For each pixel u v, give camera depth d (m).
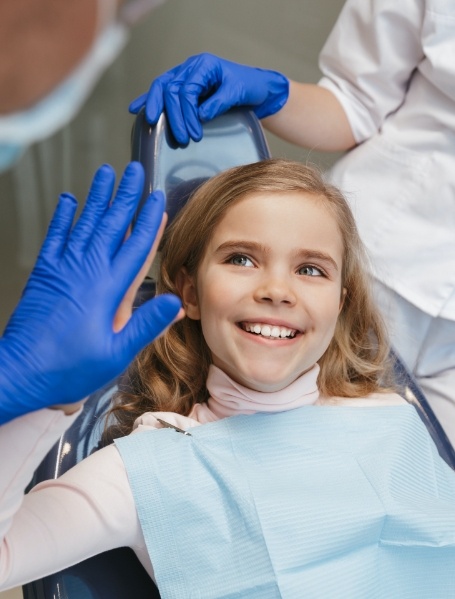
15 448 0.62
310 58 1.81
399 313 1.28
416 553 0.90
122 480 0.83
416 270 1.26
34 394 0.59
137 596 0.88
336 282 0.94
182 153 1.08
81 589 0.85
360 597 0.84
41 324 0.59
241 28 1.79
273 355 0.89
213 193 0.99
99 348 0.59
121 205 0.65
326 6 1.75
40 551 0.70
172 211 1.06
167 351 1.04
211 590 0.82
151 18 1.77
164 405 1.03
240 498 0.85
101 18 0.33
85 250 0.63
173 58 1.82
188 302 1.02
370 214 1.30
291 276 0.91
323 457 0.93
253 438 0.91
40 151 1.88
